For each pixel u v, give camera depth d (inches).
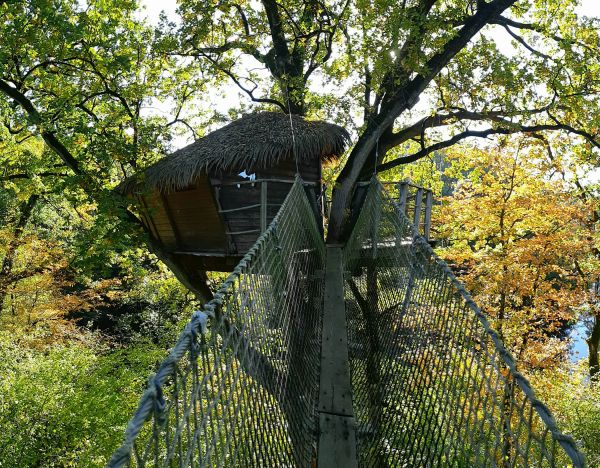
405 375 156.2
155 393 55.3
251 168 289.3
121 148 326.0
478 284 364.8
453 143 454.9
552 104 433.4
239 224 301.0
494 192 389.4
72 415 336.8
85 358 408.2
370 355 195.9
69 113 338.0
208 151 287.7
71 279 589.3
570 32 454.0
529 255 355.3
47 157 445.4
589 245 380.2
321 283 280.7
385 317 212.8
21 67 404.2
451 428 110.6
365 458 140.6
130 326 721.6
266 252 140.1
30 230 631.2
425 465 115.3
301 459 135.3
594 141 433.1
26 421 324.5
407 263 190.7
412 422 135.0
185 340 67.4
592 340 549.6
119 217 340.5
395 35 346.9
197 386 68.5
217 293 88.4
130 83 383.6
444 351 124.2
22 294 537.0
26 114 344.8
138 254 443.8
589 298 375.9
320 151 299.3
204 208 302.2
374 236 289.0
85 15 334.3
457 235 422.3
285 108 497.7
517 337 360.8
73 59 379.2
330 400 172.4
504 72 387.5
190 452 61.5
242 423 90.4
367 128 418.0
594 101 409.1
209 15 445.4
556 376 359.9
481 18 394.6
